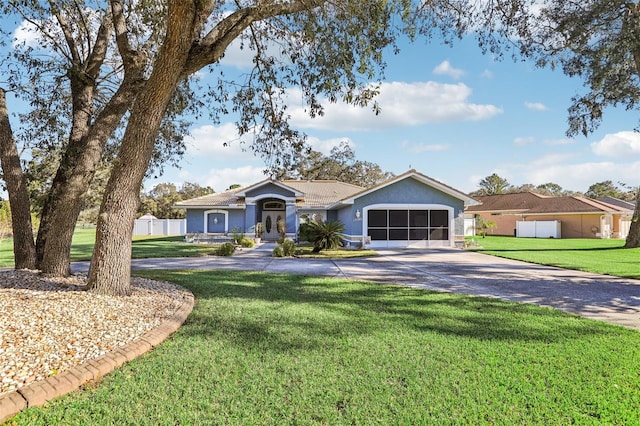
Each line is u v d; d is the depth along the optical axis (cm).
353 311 675
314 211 2780
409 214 2280
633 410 331
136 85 880
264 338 511
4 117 927
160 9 839
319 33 780
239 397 345
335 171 4906
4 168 943
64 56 964
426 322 606
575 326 595
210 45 698
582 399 351
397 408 329
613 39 1273
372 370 409
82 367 389
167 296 748
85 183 881
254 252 2052
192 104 1113
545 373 409
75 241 2841
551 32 1244
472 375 400
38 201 970
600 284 1016
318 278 1074
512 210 4097
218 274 1136
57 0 832
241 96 1014
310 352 460
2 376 355
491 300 788
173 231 4181
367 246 2211
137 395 347
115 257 702
